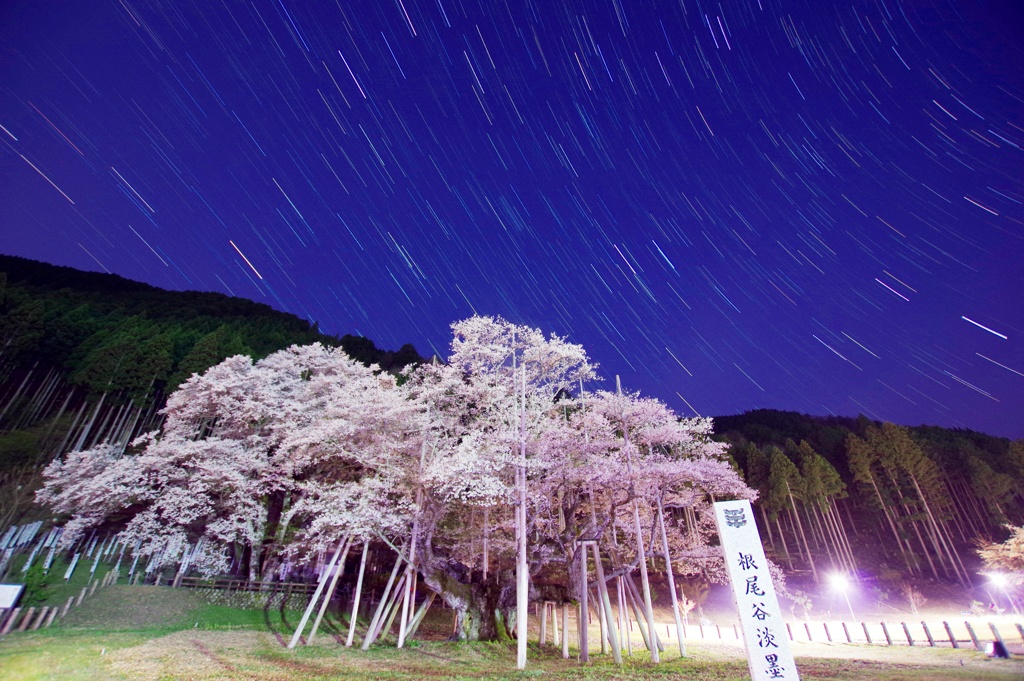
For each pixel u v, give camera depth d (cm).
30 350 4853
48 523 2922
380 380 2883
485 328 2488
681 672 1552
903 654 1908
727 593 4650
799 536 5622
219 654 1678
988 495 5188
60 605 2239
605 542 2667
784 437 7531
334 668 1580
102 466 2831
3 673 1248
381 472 2367
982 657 1730
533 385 2445
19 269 8344
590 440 2302
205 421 3231
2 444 3497
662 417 2384
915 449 5453
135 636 1869
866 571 5031
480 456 2097
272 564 2772
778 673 885
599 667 1677
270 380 3228
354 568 3066
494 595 2334
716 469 2072
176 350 5175
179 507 2680
